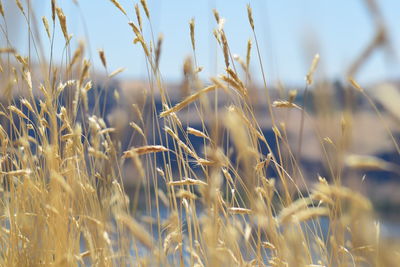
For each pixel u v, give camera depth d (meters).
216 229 0.90
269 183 0.92
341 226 0.90
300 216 0.81
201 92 0.86
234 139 0.78
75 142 0.95
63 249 0.94
